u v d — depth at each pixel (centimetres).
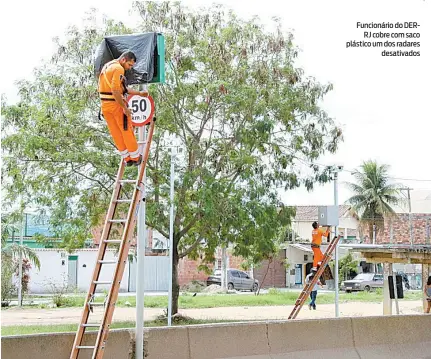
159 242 3288
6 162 2589
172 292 2752
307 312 3309
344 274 6284
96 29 2677
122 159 1059
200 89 2602
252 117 2623
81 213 2670
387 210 6669
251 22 2708
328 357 1196
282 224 2756
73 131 2583
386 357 1269
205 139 2728
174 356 1041
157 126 2603
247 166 2630
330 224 2356
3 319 2788
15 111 2569
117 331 1010
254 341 1126
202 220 2598
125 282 5444
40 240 2792
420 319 1358
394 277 2723
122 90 1036
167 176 2634
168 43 2605
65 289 4541
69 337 962
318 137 2738
